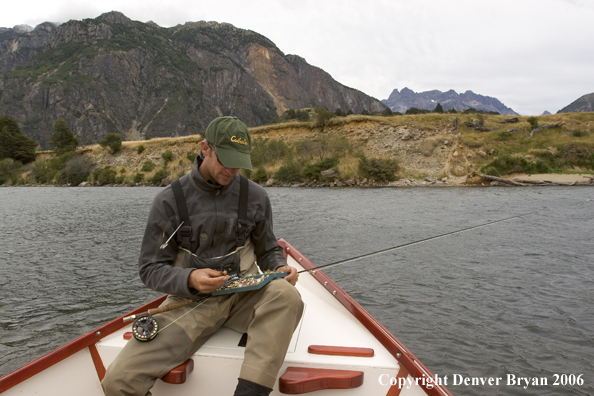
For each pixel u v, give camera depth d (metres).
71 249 11.20
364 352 2.45
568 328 5.59
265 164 46.97
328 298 3.46
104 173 58.12
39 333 5.76
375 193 30.11
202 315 2.38
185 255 2.51
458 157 42.91
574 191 29.95
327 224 14.78
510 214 17.44
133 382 2.13
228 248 2.56
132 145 66.56
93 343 2.56
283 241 4.37
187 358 2.31
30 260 9.94
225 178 2.42
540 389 4.16
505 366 4.61
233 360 2.30
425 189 33.72
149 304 3.14
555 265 8.84
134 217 18.62
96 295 7.30
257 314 2.27
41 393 2.33
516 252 10.12
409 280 7.78
